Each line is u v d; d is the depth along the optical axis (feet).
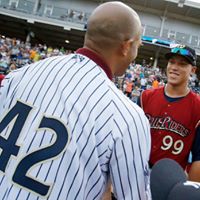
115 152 4.35
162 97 10.01
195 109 9.50
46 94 4.60
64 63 4.91
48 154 4.24
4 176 4.37
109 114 4.42
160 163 3.75
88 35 5.04
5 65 62.08
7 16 110.83
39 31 119.85
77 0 118.01
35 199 4.13
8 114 4.73
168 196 3.26
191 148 9.39
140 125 4.50
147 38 106.11
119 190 4.45
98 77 4.71
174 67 9.75
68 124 4.33
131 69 81.76
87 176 4.30
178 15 118.52
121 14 4.88
